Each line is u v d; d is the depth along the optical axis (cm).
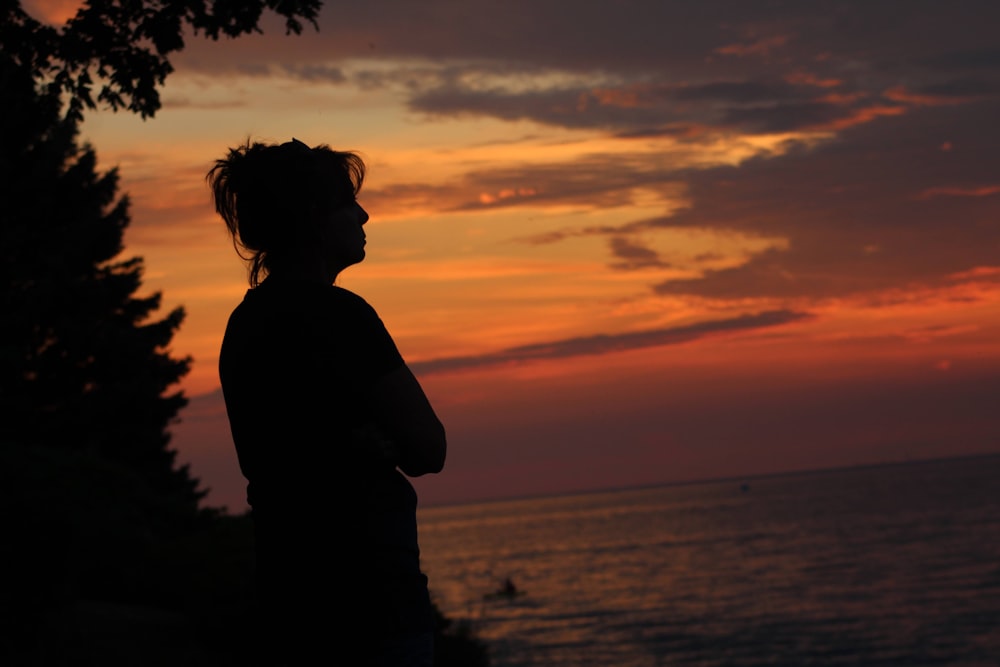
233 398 223
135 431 3344
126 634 1312
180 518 2077
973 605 7675
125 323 3466
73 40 722
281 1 713
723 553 15638
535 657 6462
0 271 3142
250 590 1480
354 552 206
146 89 744
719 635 7056
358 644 203
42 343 3216
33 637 1138
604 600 9994
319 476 209
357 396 209
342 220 231
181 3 712
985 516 18888
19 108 756
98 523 1680
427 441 212
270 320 217
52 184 3172
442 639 1814
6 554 1170
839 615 7694
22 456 1775
